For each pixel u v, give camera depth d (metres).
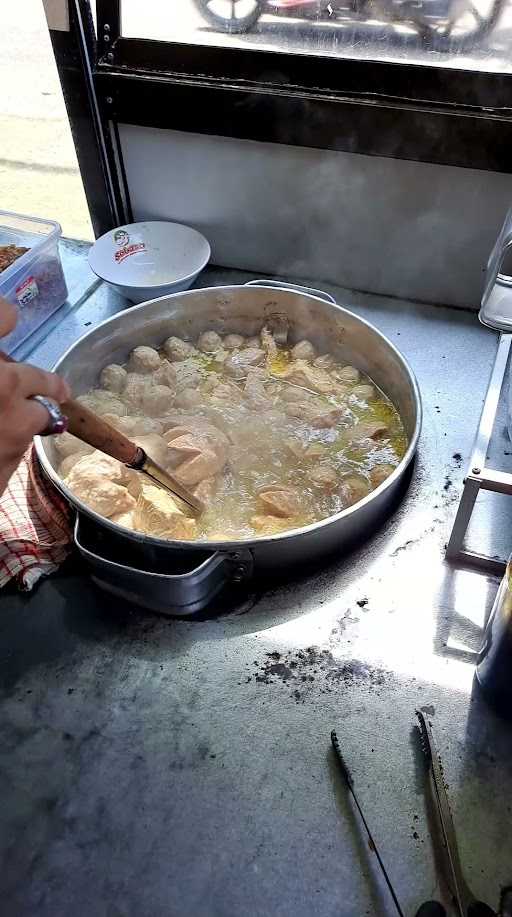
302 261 1.34
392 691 0.77
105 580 0.83
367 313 1.28
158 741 0.74
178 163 1.27
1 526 0.89
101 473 0.87
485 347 1.20
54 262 1.25
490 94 1.03
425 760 0.72
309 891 0.64
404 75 1.06
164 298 1.12
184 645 0.82
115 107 1.22
